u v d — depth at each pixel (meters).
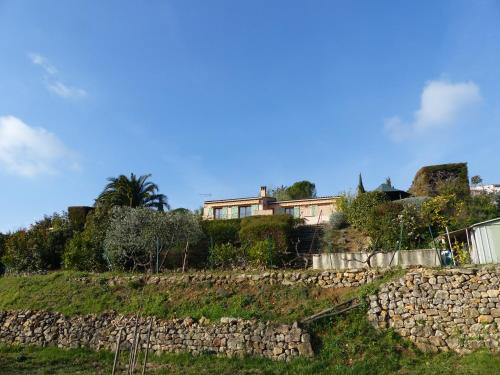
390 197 31.56
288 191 56.28
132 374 12.71
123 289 20.56
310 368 13.76
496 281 14.35
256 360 15.15
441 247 19.34
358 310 15.63
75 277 22.42
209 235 27.11
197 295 18.81
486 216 22.02
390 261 18.06
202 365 15.34
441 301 14.82
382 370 13.17
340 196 33.09
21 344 19.30
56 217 33.06
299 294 17.25
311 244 25.56
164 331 17.20
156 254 24.64
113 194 40.06
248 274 19.02
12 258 28.33
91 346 18.20
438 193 26.55
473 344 13.72
